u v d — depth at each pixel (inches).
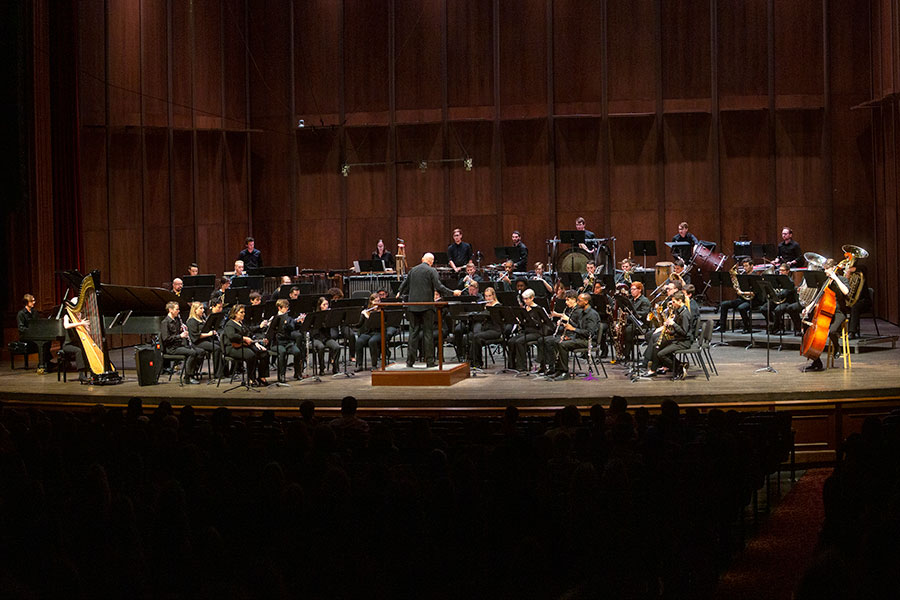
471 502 220.1
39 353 642.2
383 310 553.6
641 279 686.5
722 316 710.5
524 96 898.1
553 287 651.5
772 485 436.5
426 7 905.5
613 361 622.8
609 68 884.0
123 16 811.4
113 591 178.9
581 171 892.0
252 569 151.9
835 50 849.5
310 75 921.5
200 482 265.1
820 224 858.8
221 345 541.6
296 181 927.0
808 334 549.0
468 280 642.2
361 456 314.0
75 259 748.6
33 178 709.3
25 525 203.8
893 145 774.5
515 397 491.2
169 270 851.4
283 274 726.5
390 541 209.5
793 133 860.0
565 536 235.3
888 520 163.3
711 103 870.4
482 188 906.7
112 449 316.2
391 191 918.4
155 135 840.9
